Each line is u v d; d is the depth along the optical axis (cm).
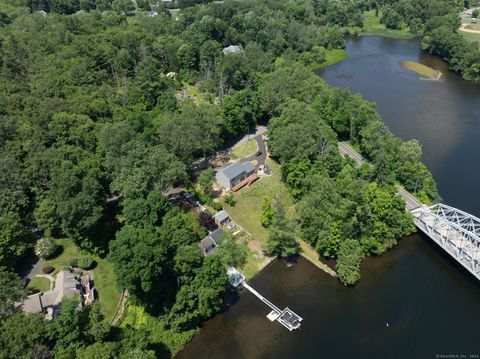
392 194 12081
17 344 6706
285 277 10631
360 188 11144
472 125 17950
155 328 9069
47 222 10819
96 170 11194
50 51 18488
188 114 13862
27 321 7169
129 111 15412
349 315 9631
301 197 12938
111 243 9025
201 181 12825
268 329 9294
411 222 11606
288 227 11006
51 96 15000
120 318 9162
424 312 9706
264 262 11050
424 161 15338
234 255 10856
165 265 9181
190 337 9081
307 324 9419
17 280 8194
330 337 9131
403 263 11000
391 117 18625
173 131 13075
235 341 9044
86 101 14625
